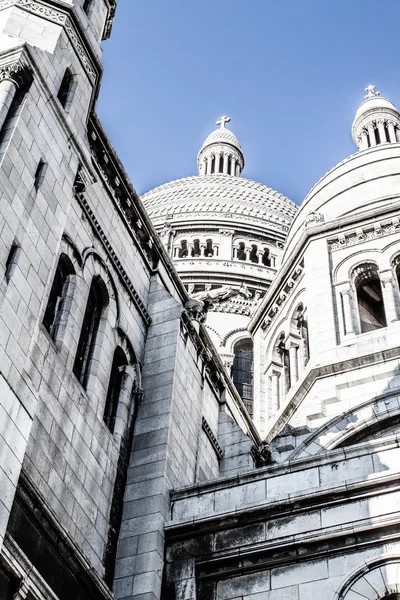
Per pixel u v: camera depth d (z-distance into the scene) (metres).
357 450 24.12
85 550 22.81
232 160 100.19
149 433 27.28
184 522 24.55
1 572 18.30
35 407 20.83
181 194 81.94
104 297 27.95
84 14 30.23
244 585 22.89
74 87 28.06
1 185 21.83
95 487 24.12
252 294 69.69
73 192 26.42
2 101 23.77
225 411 34.62
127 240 30.62
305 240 43.16
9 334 20.52
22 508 19.97
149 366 29.28
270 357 44.00
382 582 21.47
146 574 23.58
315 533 22.75
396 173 46.47
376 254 40.84
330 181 48.00
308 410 35.88
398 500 22.44
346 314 38.94
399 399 34.56
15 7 27.84
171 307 30.70
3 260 21.20
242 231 76.50
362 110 63.50
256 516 23.78
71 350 24.80
